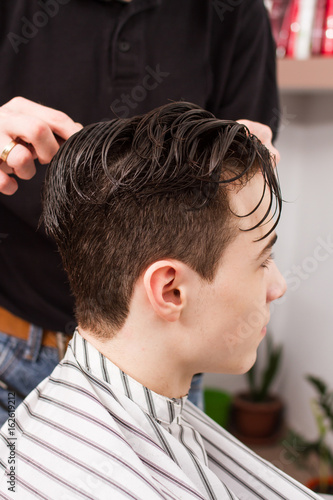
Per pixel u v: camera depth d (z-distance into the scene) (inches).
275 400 105.5
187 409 31.2
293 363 104.7
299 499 28.4
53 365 38.9
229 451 29.9
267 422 101.7
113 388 23.0
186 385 25.8
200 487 23.9
